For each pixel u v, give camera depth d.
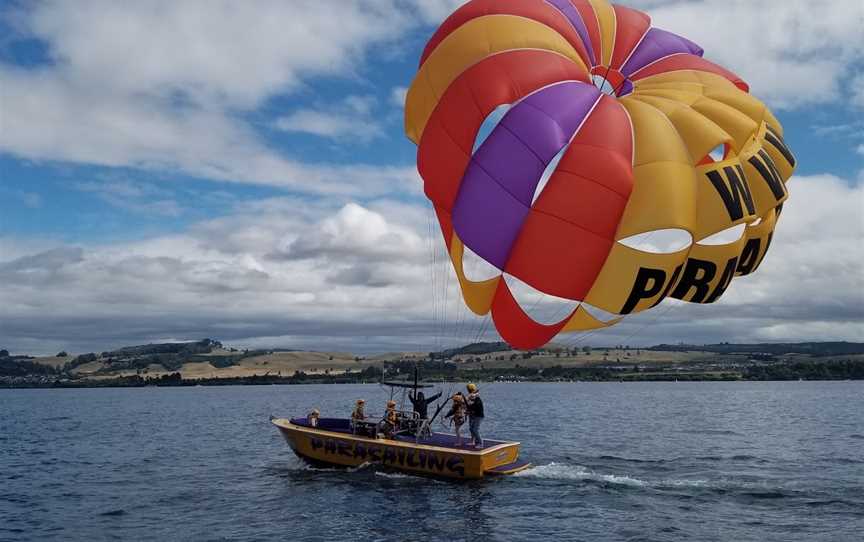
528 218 18.22
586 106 18.61
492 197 18.34
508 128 18.58
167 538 19.73
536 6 20.53
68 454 39.31
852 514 21.02
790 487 25.02
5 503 25.02
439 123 19.80
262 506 22.84
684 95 19.23
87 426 61.16
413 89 21.36
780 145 20.66
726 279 18.81
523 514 20.73
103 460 36.22
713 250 18.58
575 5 21.44
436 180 19.91
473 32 20.20
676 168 17.61
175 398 145.12
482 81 19.12
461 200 18.91
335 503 22.17
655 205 17.33
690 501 22.67
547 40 19.62
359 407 27.39
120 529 20.92
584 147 17.95
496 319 19.81
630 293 17.81
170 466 33.19
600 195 17.53
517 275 18.30
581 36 20.83
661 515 20.80
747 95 19.67
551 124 18.11
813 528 19.45
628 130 18.30
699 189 18.09
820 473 28.27
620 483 25.20
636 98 19.72
